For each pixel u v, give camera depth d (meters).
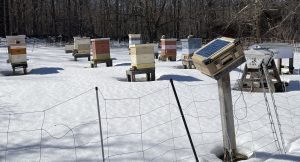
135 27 53.50
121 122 7.48
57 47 31.62
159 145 6.16
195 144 6.22
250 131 6.79
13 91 10.67
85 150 5.96
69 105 8.95
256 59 10.58
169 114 8.05
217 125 7.27
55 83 11.95
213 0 45.94
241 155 5.84
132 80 12.73
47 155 5.79
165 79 13.15
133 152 5.87
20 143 6.33
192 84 11.89
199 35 46.09
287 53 14.02
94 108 8.62
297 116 7.85
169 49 19.98
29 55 22.44
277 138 6.12
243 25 40.84
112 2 54.53
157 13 45.12
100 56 16.88
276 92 10.72
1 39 32.91
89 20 54.44
